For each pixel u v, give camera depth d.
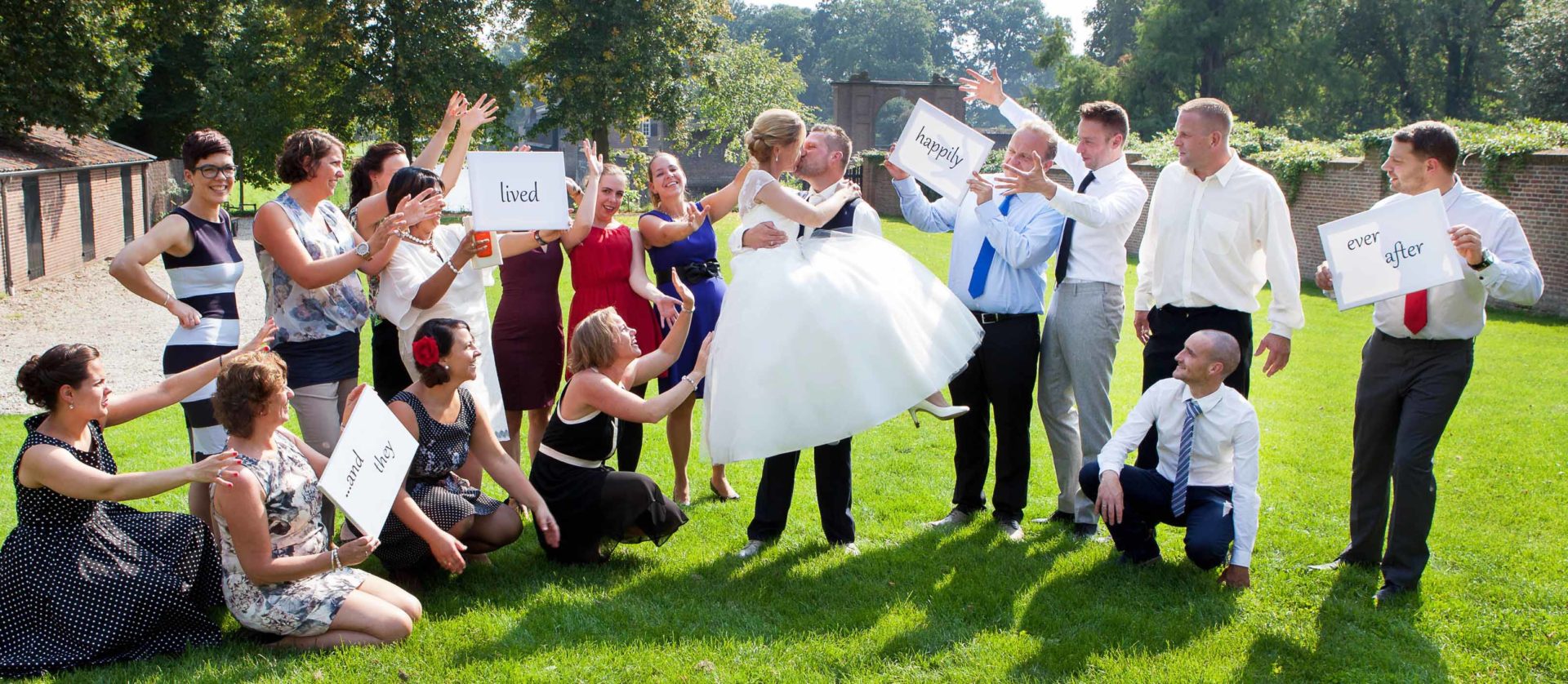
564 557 4.44
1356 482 4.43
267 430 3.59
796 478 5.89
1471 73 47.62
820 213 4.21
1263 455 6.50
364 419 3.52
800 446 3.90
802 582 4.29
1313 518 5.18
